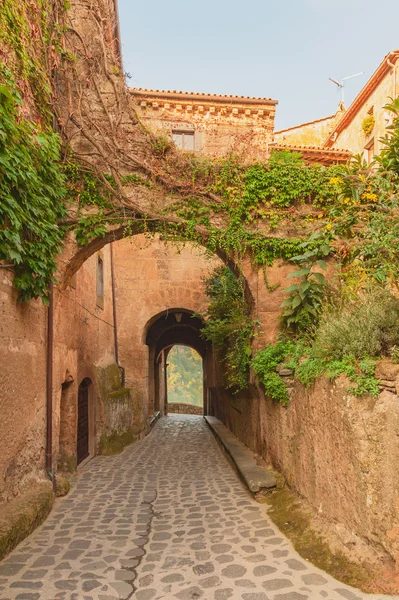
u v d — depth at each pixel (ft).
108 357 40.78
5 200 15.17
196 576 11.82
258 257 24.20
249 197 24.22
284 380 19.10
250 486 18.53
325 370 14.24
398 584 10.07
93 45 24.95
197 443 37.93
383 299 15.23
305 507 15.66
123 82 24.91
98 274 37.83
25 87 18.97
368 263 18.38
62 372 23.73
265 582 11.20
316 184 24.39
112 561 12.99
